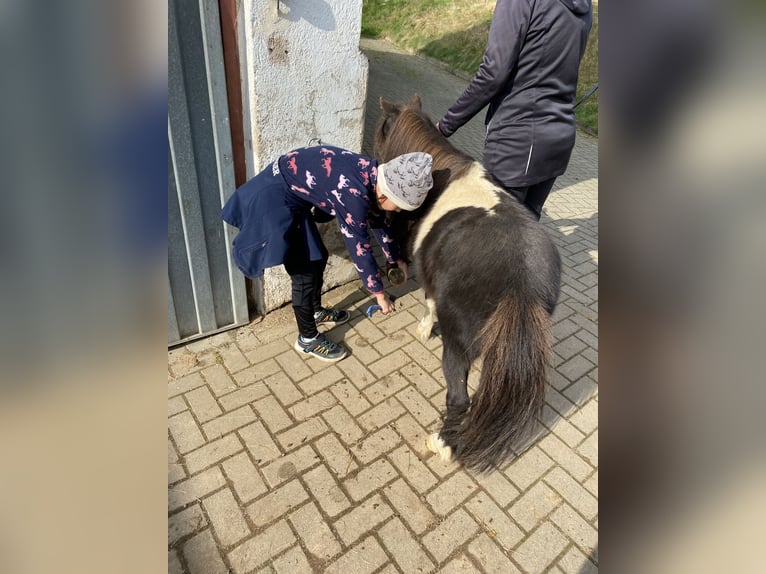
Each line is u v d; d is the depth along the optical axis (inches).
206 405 84.7
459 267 66.0
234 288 97.7
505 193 73.6
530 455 80.2
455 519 69.7
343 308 111.0
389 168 65.8
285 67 80.6
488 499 72.7
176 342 95.7
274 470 74.5
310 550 64.8
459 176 76.4
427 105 269.1
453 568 64.1
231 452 76.9
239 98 82.3
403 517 69.5
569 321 113.8
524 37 74.5
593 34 302.0
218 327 100.2
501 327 59.0
